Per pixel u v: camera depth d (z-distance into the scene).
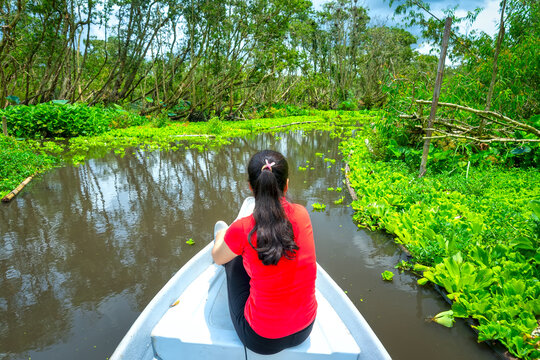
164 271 3.24
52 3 15.45
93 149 10.17
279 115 24.72
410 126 7.07
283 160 1.53
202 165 8.00
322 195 5.66
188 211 4.90
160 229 4.25
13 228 4.30
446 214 3.88
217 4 18.58
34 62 18.91
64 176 6.88
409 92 7.14
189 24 19.44
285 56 22.36
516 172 6.12
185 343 1.80
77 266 3.35
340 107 32.97
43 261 3.46
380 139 7.68
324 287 2.29
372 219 4.40
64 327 2.47
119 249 3.71
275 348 1.55
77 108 12.85
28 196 5.57
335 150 10.34
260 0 18.89
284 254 1.36
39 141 11.50
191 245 3.80
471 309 2.41
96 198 5.48
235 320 1.65
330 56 35.69
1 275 3.21
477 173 5.89
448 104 5.62
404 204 4.44
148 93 23.28
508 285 2.48
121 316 2.59
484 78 7.04
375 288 2.93
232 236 1.48
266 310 1.45
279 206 1.42
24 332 2.43
